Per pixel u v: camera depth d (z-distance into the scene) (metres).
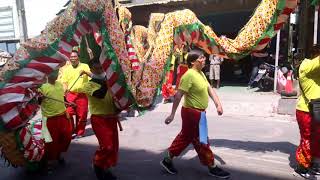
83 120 8.20
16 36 23.28
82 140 8.13
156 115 10.62
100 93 5.19
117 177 5.79
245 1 14.95
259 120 9.54
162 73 5.57
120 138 8.12
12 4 23.00
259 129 8.55
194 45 6.07
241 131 8.41
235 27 15.41
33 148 5.64
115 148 5.48
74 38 5.16
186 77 5.43
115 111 5.38
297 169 5.71
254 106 11.22
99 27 5.04
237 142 7.51
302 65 5.38
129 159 6.69
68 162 6.66
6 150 5.60
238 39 5.73
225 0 15.26
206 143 5.47
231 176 5.73
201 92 5.43
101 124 5.32
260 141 7.55
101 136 5.34
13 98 5.23
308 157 5.50
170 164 5.88
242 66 16.66
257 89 14.43
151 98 5.46
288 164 6.20
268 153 6.78
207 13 15.81
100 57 5.09
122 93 5.12
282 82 12.97
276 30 5.66
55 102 5.95
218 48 5.90
